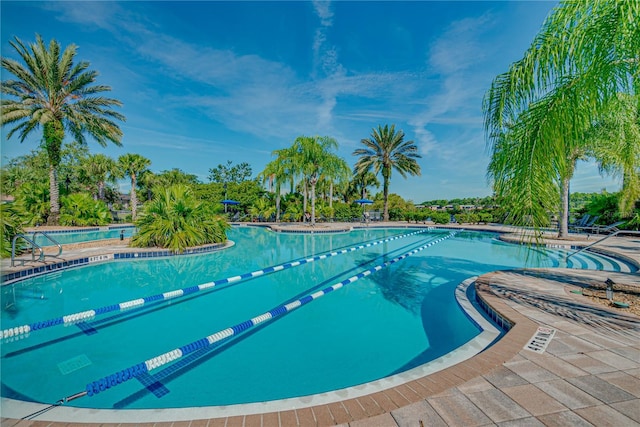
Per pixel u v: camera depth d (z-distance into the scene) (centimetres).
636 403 212
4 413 217
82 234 1520
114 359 349
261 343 389
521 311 390
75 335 412
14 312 481
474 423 195
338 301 541
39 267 650
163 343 388
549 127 347
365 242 1345
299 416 207
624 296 450
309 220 2369
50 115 1485
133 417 217
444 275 726
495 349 289
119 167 2372
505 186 395
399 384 253
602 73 321
